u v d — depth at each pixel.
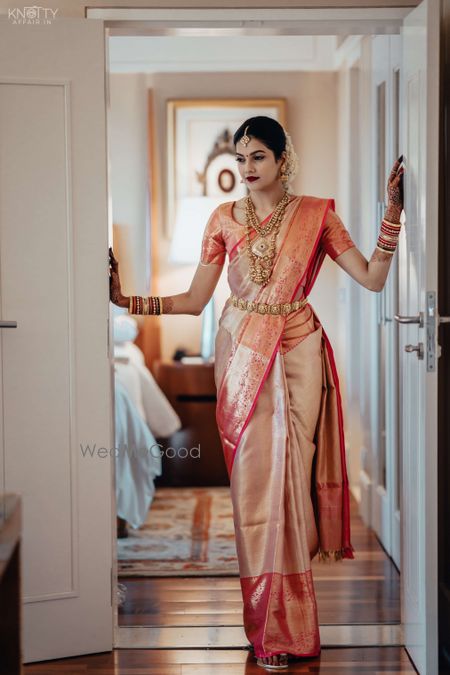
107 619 3.16
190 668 3.01
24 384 3.08
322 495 3.14
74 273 3.10
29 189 3.06
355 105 5.20
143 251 6.00
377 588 3.78
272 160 3.04
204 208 5.82
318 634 3.07
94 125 3.08
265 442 3.05
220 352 3.15
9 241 3.06
